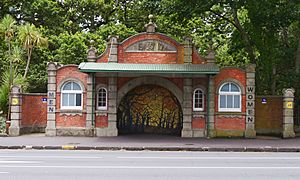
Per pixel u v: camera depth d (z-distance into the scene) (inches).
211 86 1072.8
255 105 1160.2
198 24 1595.7
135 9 1660.9
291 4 1091.9
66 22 1628.9
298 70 1279.5
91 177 466.9
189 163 596.1
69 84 1097.4
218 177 472.4
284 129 1080.2
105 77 1091.3
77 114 1090.7
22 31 1286.9
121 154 732.7
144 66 1026.1
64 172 501.0
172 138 1032.8
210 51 1085.1
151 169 530.3
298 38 1309.1
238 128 1076.5
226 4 1159.6
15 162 595.5
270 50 1253.7
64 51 1423.5
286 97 1085.8
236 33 1362.0
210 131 1067.9
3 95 1212.5
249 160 641.6
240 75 1083.3
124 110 1144.8
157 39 1087.0
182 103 1082.1
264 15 1128.2
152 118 1142.3
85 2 1626.5
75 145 852.0
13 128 1093.8
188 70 994.1
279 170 529.7
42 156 683.4
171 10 1128.2
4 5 1610.5
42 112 1184.8
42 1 1581.0
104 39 1507.1
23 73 1466.5
